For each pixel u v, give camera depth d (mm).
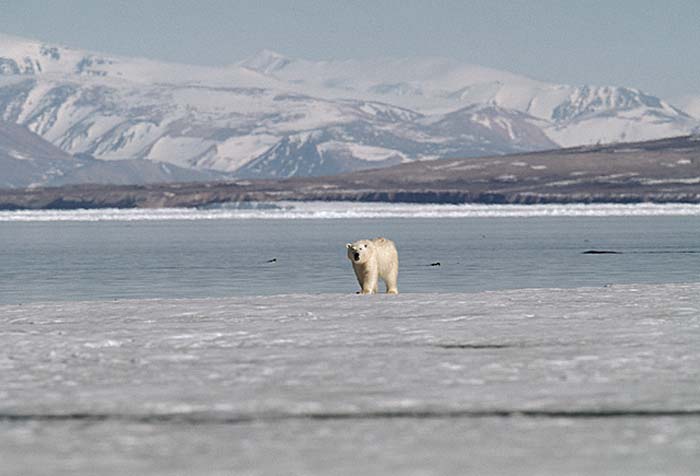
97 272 149750
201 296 104812
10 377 36219
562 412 30141
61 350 42469
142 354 41281
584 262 162250
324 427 28562
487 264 158500
